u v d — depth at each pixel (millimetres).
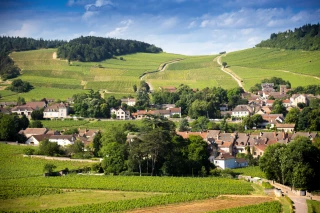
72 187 179625
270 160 195750
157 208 151750
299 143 190500
